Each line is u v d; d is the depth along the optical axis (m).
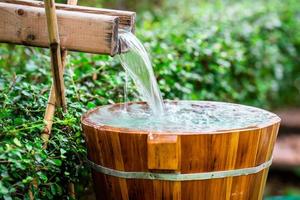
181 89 3.16
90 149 2.15
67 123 2.16
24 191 2.03
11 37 2.19
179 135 1.94
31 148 1.98
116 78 2.83
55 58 2.14
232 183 2.04
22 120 2.12
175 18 4.81
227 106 2.47
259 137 2.05
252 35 4.49
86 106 2.52
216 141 1.97
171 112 2.39
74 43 2.14
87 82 2.84
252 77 4.48
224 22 4.43
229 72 4.00
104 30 2.11
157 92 2.41
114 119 2.24
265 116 2.25
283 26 5.11
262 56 4.70
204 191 2.01
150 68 2.36
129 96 2.89
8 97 2.27
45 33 2.17
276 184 4.29
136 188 2.04
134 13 2.27
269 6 5.16
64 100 2.21
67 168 2.25
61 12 2.14
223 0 5.59
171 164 1.95
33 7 2.18
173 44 3.54
